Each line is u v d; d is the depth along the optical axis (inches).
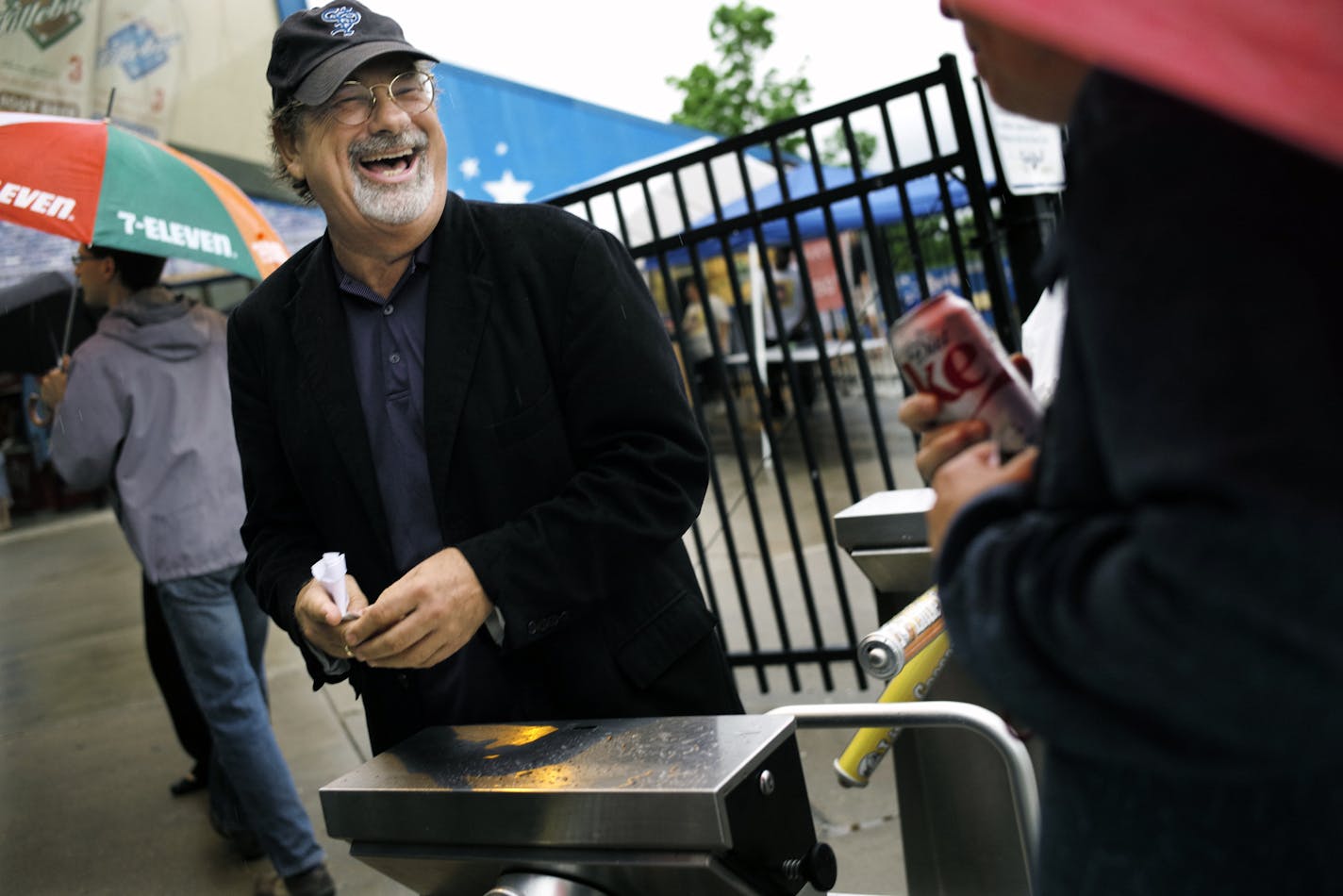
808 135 138.9
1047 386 57.6
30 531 630.5
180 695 155.4
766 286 146.7
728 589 229.6
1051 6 25.1
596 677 67.4
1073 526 28.4
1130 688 25.9
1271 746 25.0
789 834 46.8
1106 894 30.9
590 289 67.5
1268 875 28.6
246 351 74.6
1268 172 24.4
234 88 219.3
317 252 73.4
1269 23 23.5
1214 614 23.4
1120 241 25.6
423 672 68.6
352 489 70.3
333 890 122.8
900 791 74.6
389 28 68.0
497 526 67.5
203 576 120.1
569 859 46.2
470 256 69.4
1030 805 50.5
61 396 133.1
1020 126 125.9
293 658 230.2
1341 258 23.9
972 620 29.9
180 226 122.0
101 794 170.4
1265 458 22.6
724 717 49.9
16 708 227.3
